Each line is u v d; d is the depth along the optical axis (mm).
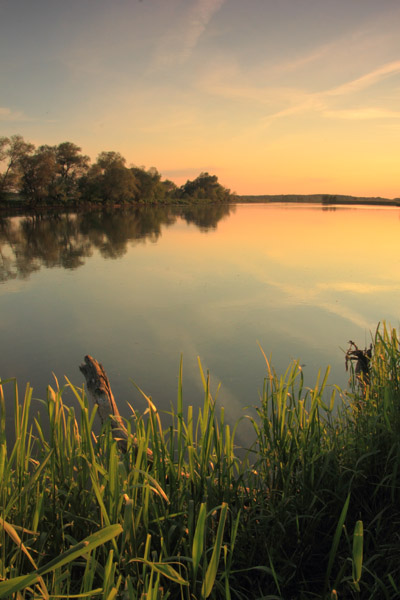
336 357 5371
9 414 3916
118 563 1210
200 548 1046
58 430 1530
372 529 1663
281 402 1899
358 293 8984
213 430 1623
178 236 22875
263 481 1910
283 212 55938
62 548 1376
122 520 1299
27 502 1347
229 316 7379
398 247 17203
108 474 1335
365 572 1455
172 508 1537
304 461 1741
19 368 5191
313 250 16500
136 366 5164
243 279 10766
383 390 2178
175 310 7859
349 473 1843
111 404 2588
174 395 4359
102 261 14305
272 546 1533
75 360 5422
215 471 1656
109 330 6680
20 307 8203
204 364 5184
